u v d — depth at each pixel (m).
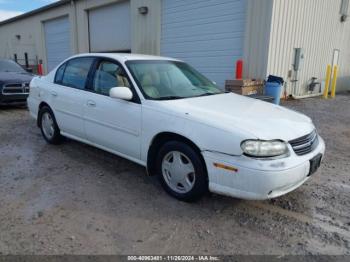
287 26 9.80
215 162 2.95
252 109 3.51
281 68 10.16
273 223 2.99
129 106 3.69
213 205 3.31
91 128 4.29
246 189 2.82
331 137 6.27
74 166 4.35
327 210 3.25
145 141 3.55
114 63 4.10
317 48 12.42
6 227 2.82
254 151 2.77
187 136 3.12
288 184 2.87
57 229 2.81
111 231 2.80
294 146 2.98
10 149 5.09
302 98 11.98
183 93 3.93
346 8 13.90
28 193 3.51
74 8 16.23
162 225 2.92
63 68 5.01
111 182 3.84
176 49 11.80
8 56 24.33
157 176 3.79
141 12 12.61
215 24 10.32
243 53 9.64
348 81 16.22
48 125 5.29
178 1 11.35
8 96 8.24
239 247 2.62
